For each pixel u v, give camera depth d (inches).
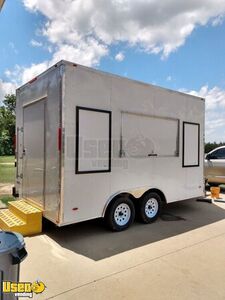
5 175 445.4
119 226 169.8
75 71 143.3
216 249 141.7
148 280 106.3
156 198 195.3
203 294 96.5
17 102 200.8
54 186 145.3
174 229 177.3
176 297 94.1
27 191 183.0
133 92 174.6
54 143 144.9
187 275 111.2
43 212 159.8
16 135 204.2
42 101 158.6
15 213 174.4
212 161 336.8
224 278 109.0
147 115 184.2
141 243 149.3
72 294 94.9
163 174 197.6
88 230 170.4
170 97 201.5
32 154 173.6
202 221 198.4
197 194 228.7
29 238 153.4
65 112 138.9
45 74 154.4
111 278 107.5
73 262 122.5
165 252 136.6
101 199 158.4
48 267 116.8
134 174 176.9
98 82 154.3
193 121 222.7
